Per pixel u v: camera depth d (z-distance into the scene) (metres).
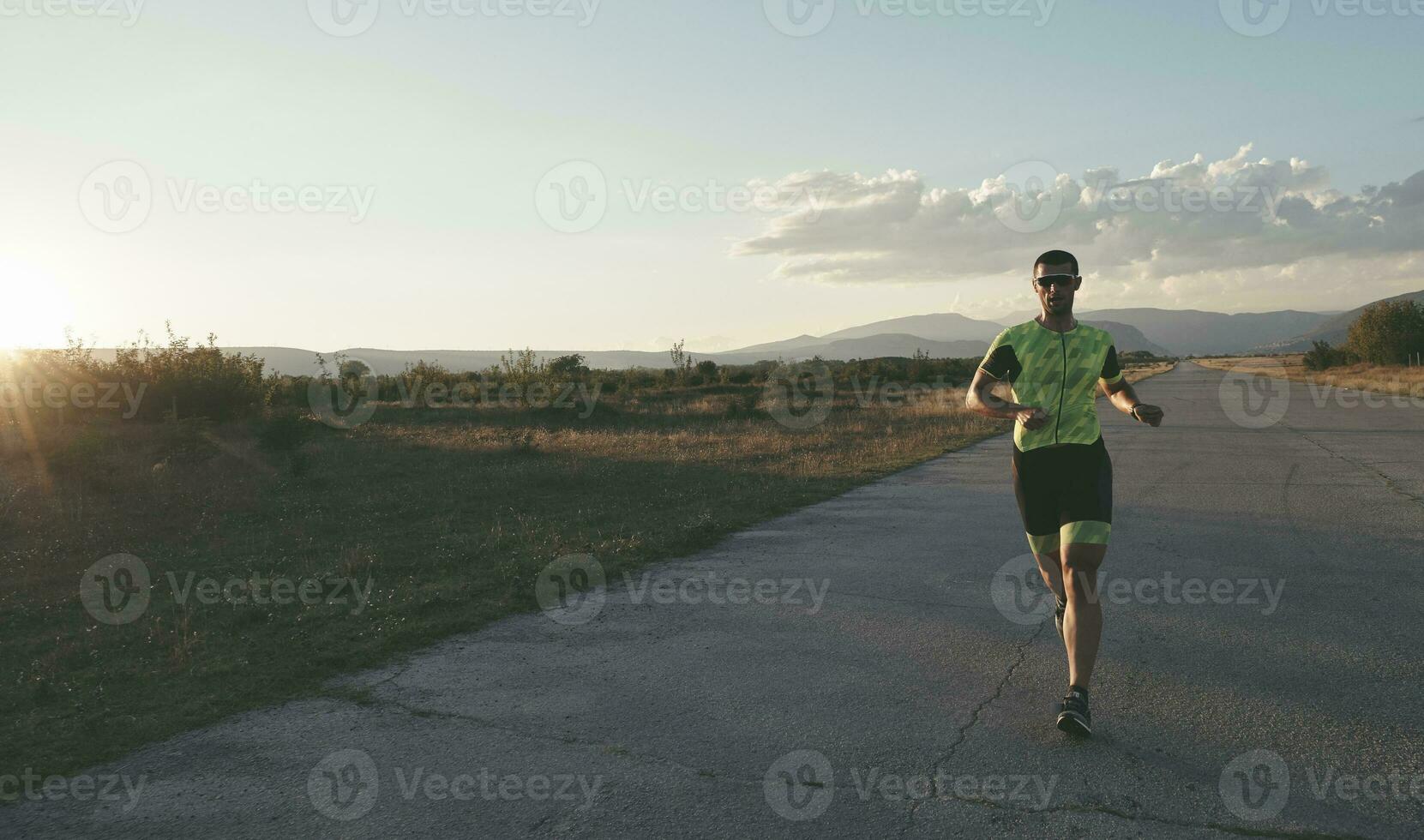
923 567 6.68
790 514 9.42
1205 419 22.55
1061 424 3.69
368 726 3.74
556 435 20.09
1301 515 8.57
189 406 21.95
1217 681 4.09
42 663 4.77
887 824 2.82
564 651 4.77
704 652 4.69
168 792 3.13
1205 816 2.83
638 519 9.18
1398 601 5.43
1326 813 2.84
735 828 2.81
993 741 3.46
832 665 4.44
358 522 9.63
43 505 10.14
